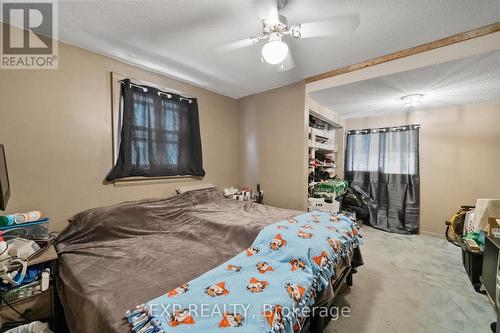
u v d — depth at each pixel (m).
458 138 3.34
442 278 2.21
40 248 1.47
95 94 2.10
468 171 3.27
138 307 0.91
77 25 1.70
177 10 1.53
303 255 1.32
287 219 2.03
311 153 3.38
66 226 1.92
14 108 1.68
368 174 4.18
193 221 2.14
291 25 1.66
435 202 3.52
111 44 1.98
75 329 1.10
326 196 3.32
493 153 3.10
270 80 2.88
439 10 1.49
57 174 1.88
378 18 1.58
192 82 2.94
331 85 2.62
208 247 1.65
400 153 3.80
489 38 1.71
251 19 1.62
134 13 1.56
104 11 1.54
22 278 1.26
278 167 3.19
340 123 4.22
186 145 2.88
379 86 2.57
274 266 1.26
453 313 1.69
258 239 1.59
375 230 3.79
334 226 1.81
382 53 2.11
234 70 2.55
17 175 1.69
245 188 3.55
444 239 3.36
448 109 3.41
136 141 2.35
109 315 0.91
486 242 1.73
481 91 2.71
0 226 1.48
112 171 2.16
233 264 1.27
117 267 1.33
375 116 4.13
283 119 3.10
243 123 3.63
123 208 2.01
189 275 1.24
